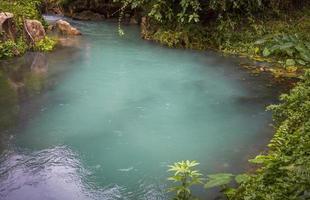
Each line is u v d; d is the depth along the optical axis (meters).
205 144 5.59
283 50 9.73
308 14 11.66
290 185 3.65
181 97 7.29
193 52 10.41
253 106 6.92
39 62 9.20
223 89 7.71
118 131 5.94
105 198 4.37
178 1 11.05
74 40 11.41
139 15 14.12
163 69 8.89
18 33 10.27
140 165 5.04
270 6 11.59
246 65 9.30
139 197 4.40
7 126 5.98
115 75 8.41
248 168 4.94
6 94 7.21
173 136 5.82
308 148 4.39
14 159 5.07
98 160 5.14
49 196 4.36
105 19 14.92
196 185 4.56
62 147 5.43
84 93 7.37
